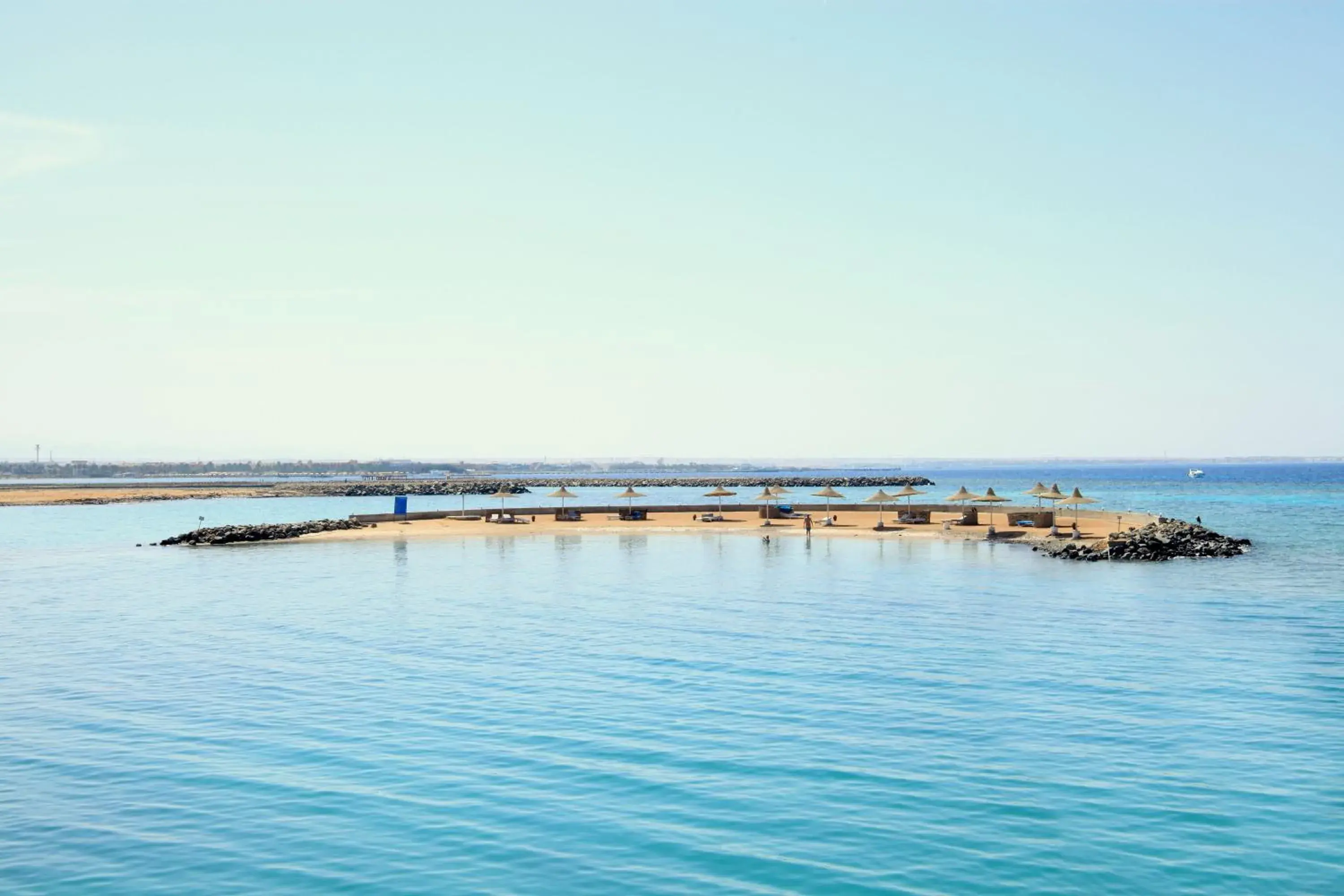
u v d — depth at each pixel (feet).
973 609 128.36
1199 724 73.41
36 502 475.31
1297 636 108.06
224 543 235.81
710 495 291.58
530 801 58.18
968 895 46.39
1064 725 73.10
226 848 51.98
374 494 614.34
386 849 51.78
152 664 96.17
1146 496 528.63
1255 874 48.65
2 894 46.91
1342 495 522.88
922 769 63.52
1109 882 47.75
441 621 120.26
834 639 107.24
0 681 88.99
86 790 60.44
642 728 72.79
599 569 178.50
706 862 50.01
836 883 47.75
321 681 88.28
